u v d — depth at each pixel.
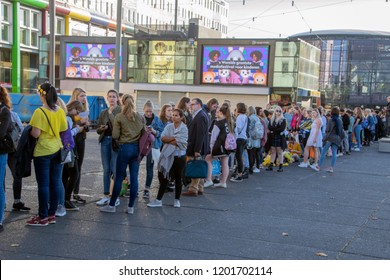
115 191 7.81
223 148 10.53
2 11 45.69
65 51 45.75
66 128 6.90
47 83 6.70
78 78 45.66
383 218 8.29
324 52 64.19
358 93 62.97
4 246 5.86
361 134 26.14
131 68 44.38
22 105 28.75
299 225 7.55
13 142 6.43
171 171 8.76
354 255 6.05
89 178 11.39
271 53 40.62
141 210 8.17
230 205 8.91
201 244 6.27
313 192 10.70
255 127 12.91
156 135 9.02
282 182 12.00
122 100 7.65
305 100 44.50
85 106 8.05
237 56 41.41
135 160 7.80
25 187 9.69
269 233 6.98
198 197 9.59
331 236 6.94
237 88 41.34
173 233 6.77
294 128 17.30
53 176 6.95
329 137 14.43
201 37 46.06
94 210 8.00
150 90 43.62
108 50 44.84
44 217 6.85
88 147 18.67
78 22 54.75
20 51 48.03
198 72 42.53
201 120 9.19
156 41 43.62
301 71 41.78
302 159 17.38
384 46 62.22
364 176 13.87
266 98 40.88
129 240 6.33
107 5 60.19
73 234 6.50
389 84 61.88
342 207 9.12
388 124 25.56
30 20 48.88
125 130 7.64
